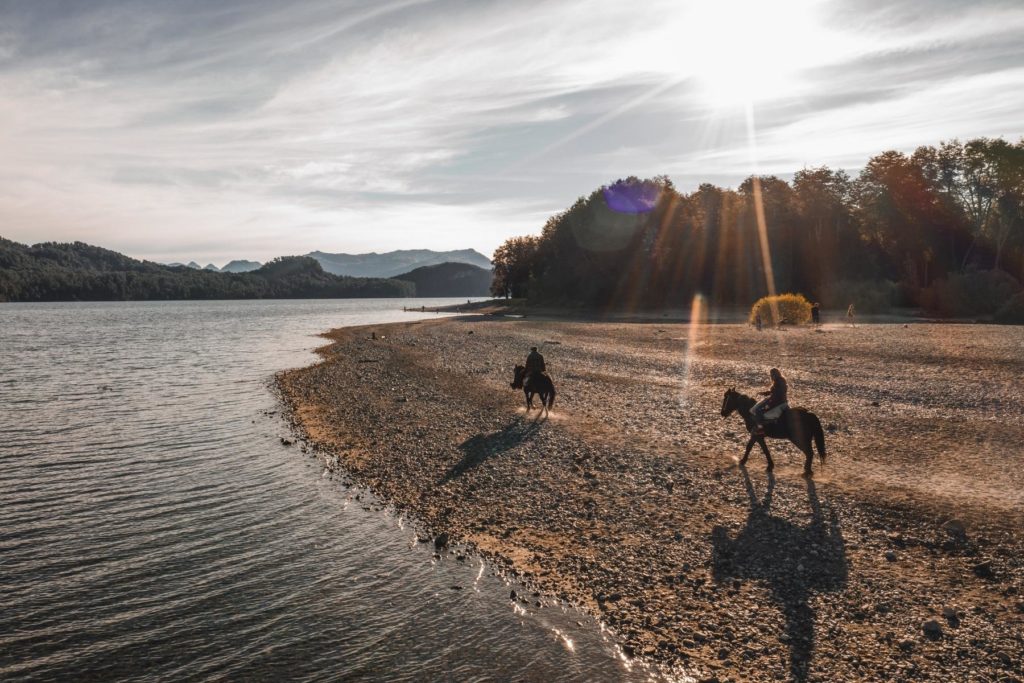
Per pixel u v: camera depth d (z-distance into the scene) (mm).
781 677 6910
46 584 9469
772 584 8961
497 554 10422
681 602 8633
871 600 8406
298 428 20312
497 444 17234
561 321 79688
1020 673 6781
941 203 91000
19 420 21828
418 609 8719
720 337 46406
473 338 53156
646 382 27031
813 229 98500
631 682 6984
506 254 156375
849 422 18141
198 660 7535
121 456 16891
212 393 27797
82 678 7172
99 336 69375
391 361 38312
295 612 8648
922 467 13812
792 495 12375
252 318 120875
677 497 12586
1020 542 9875
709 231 102875
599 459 15398
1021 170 84625
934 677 6785
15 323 101250
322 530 11594
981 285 67625
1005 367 27391
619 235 106188
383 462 16000
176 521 12070
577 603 8781
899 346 35938
